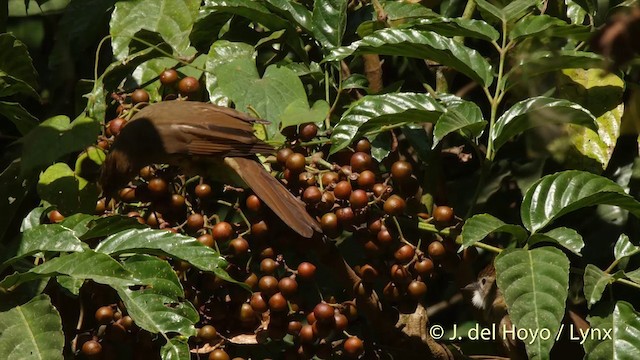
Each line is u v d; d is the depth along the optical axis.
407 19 8.41
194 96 8.10
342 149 7.28
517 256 6.64
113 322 6.86
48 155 7.19
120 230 6.94
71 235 6.63
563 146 7.97
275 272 7.11
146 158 7.28
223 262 6.52
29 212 7.83
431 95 7.80
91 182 7.54
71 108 8.97
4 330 6.37
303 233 6.66
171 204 7.12
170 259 7.01
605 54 5.19
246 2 8.01
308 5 8.75
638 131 8.01
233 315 7.05
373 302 7.31
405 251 6.97
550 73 8.02
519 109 7.04
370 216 6.99
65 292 6.80
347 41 8.56
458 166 9.03
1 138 8.73
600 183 6.84
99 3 8.70
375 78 8.32
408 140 7.95
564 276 6.49
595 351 6.74
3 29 9.08
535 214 6.84
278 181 7.14
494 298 7.52
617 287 8.05
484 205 8.84
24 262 7.33
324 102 7.37
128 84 8.10
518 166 8.59
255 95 7.60
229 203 7.37
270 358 7.83
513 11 7.66
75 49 8.69
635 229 8.30
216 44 8.06
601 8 7.98
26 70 8.28
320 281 8.57
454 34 7.64
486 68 7.43
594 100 7.87
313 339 7.05
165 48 8.09
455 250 7.16
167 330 6.30
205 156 7.22
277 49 8.62
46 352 6.32
